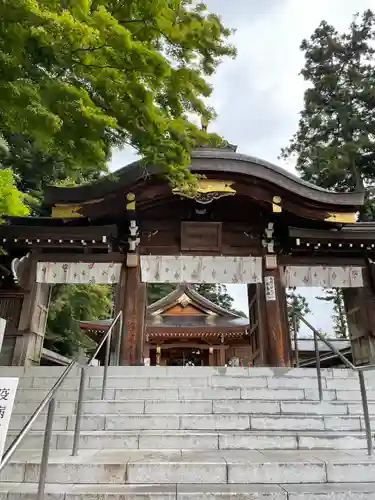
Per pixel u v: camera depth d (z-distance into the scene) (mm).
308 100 28469
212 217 11398
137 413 6098
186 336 21375
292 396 6758
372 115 26625
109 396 6699
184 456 4336
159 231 11352
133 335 10172
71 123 4117
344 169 24906
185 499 3320
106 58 3961
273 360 10039
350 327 11805
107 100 4352
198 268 11055
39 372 7758
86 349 21344
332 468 3889
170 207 11172
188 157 5230
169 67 4125
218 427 5621
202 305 23531
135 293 10625
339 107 26938
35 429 5734
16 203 5629
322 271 11289
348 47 28281
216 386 7055
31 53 3613
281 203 10680
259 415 5926
